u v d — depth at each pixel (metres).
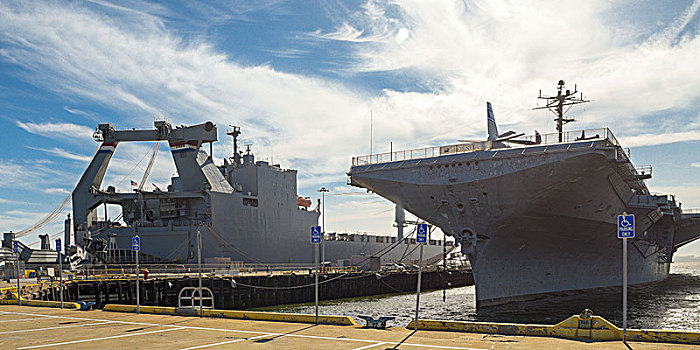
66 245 53.22
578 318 14.88
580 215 37.09
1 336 15.79
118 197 55.97
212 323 18.34
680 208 61.44
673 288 59.69
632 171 36.56
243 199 58.69
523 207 33.34
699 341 13.41
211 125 56.06
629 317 36.47
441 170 33.94
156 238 53.34
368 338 14.82
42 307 25.92
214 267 50.19
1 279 43.19
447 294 61.38
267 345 13.84
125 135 57.41
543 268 41.53
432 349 13.11
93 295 41.69
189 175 55.50
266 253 59.69
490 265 36.78
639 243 55.84
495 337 14.77
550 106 47.69
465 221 35.03
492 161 32.25
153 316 20.78
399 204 37.31
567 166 30.77
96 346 13.91
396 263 78.75
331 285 54.44
